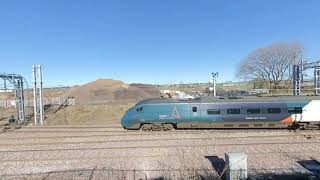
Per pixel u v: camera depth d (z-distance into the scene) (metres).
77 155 23.09
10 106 57.69
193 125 32.09
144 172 18.89
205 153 22.80
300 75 44.34
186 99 32.94
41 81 43.34
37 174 18.92
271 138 27.31
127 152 23.61
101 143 26.94
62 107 53.78
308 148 23.53
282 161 20.34
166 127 32.50
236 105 31.56
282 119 31.16
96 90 73.50
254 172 18.22
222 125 31.80
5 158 22.73
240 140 26.75
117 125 39.19
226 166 16.80
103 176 18.28
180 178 17.69
